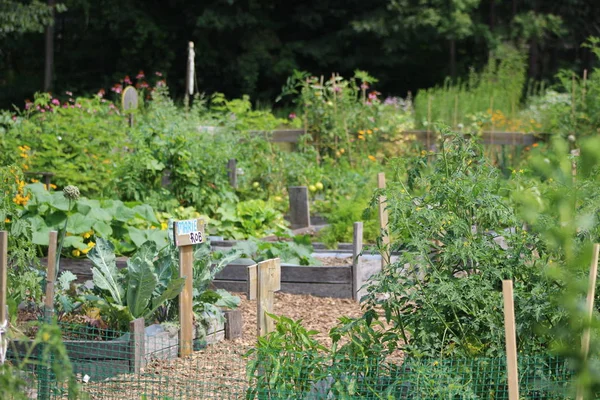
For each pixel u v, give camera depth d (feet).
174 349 20.12
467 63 102.06
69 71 98.94
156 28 91.71
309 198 44.14
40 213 27.76
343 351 15.88
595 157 10.76
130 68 94.89
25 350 17.72
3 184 20.66
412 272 15.80
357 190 42.96
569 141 47.21
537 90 99.91
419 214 15.83
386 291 15.55
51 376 16.92
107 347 18.85
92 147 37.45
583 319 11.56
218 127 46.88
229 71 95.40
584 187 13.58
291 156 45.88
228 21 91.09
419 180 16.83
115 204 29.12
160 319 20.89
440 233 16.42
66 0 91.20
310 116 51.75
